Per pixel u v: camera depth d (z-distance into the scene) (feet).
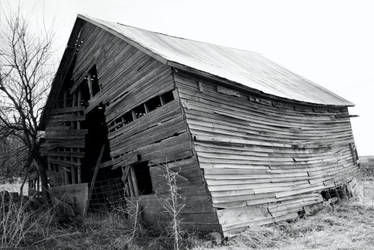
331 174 51.03
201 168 30.07
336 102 62.13
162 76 33.50
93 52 45.24
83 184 41.73
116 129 40.32
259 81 47.26
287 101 46.11
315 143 50.55
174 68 32.07
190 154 30.63
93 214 41.57
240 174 34.06
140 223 34.50
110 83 41.37
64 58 48.93
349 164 59.52
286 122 45.88
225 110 35.99
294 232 32.89
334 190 50.37
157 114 34.17
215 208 29.30
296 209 39.45
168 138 32.83
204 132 32.37
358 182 58.65
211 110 34.30
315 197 44.06
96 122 52.26
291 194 39.81
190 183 30.86
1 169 46.39
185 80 33.09
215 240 28.60
